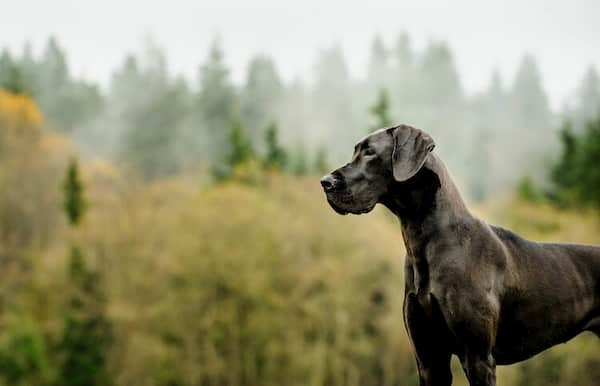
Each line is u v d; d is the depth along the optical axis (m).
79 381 33.34
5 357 33.50
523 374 29.22
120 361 33.66
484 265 6.46
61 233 45.56
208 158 77.31
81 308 35.03
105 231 36.56
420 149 6.33
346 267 33.44
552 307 6.68
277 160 51.38
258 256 33.22
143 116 77.88
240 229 33.66
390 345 32.75
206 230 33.62
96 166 58.31
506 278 6.54
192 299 32.78
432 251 6.47
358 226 35.00
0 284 40.16
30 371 33.69
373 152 6.51
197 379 32.25
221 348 32.88
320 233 34.41
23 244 46.84
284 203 37.28
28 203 49.03
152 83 87.81
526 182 46.62
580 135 53.97
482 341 6.39
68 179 45.94
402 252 34.19
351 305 33.00
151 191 40.00
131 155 73.88
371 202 6.50
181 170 73.38
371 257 33.75
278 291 33.34
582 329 6.90
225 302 32.88
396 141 6.44
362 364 33.03
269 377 32.56
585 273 6.86
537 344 6.76
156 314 32.91
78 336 33.66
